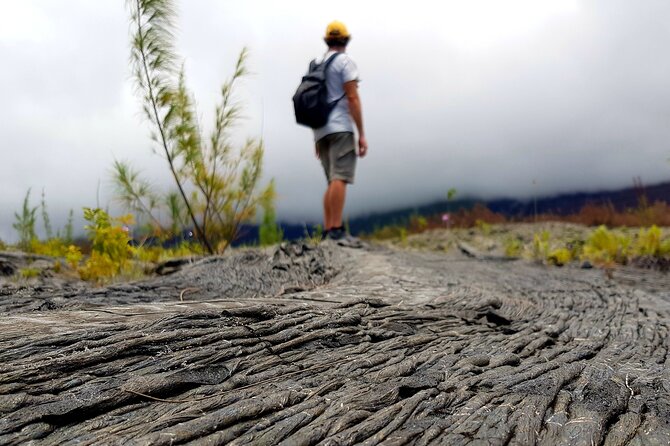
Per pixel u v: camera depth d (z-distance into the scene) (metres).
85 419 1.10
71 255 3.13
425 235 9.07
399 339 1.78
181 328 1.52
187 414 1.13
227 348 1.46
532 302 2.83
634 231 7.86
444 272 3.42
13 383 1.14
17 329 1.42
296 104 3.97
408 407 1.23
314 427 1.11
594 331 2.21
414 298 2.42
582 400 1.35
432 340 1.84
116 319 1.57
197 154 3.74
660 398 1.38
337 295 2.34
